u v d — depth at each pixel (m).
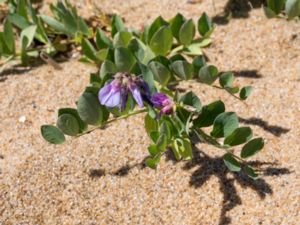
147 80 0.50
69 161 0.53
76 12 0.61
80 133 0.50
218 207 0.49
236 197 0.49
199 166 0.51
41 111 0.57
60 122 0.49
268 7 0.59
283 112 0.54
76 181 0.51
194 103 0.49
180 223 0.49
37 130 0.55
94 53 0.56
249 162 0.51
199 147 0.52
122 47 0.52
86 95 0.49
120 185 0.51
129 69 0.53
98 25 0.64
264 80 0.57
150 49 0.56
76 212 0.50
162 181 0.51
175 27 0.58
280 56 0.59
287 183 0.50
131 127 0.54
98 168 0.52
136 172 0.51
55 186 0.51
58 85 0.59
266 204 0.49
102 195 0.50
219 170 0.51
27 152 0.54
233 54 0.59
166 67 0.54
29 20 0.65
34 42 0.63
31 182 0.52
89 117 0.49
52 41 0.63
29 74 0.60
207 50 0.60
